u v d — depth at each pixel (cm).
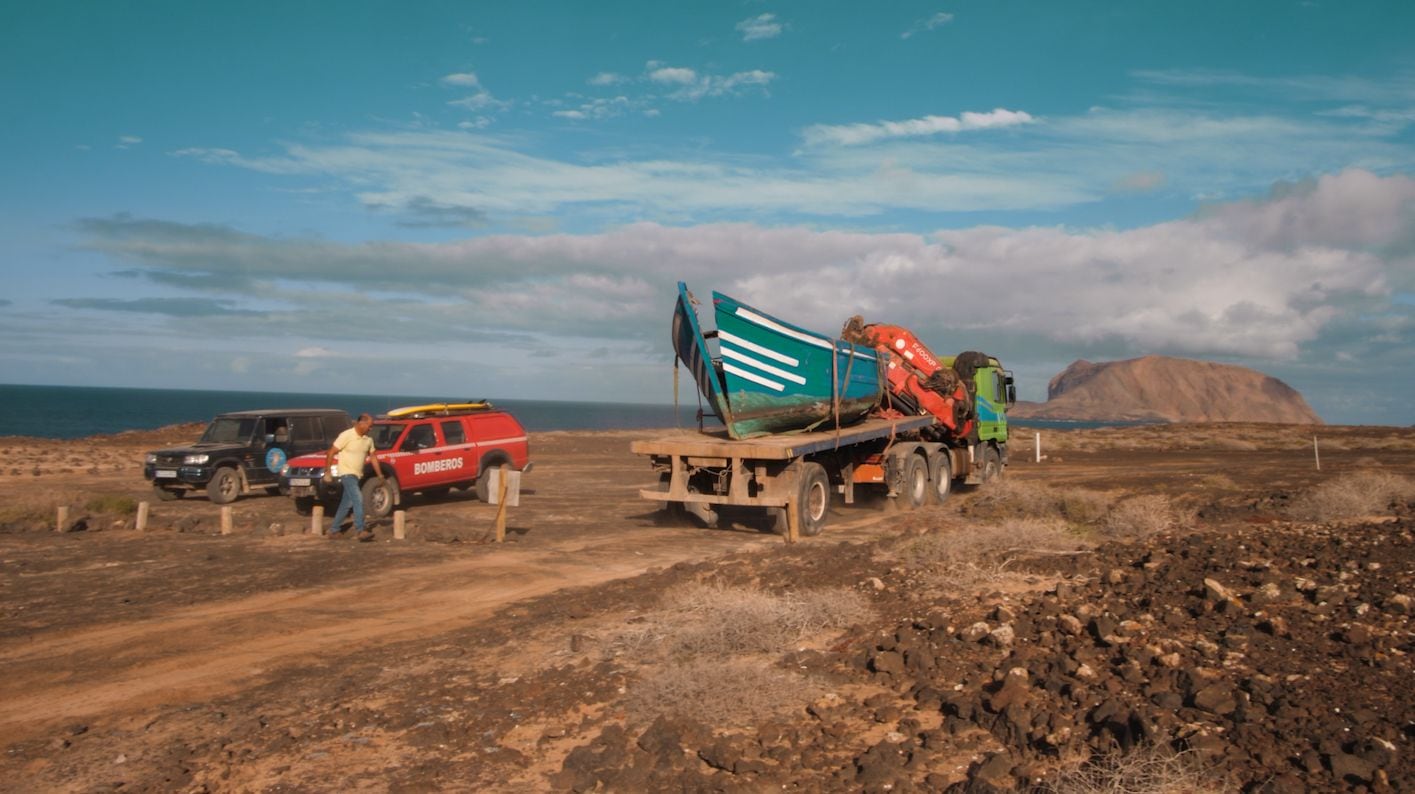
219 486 1952
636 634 722
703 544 1364
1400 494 1293
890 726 507
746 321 1449
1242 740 423
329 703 630
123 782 506
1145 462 3259
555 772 484
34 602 988
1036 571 849
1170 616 634
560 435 4856
